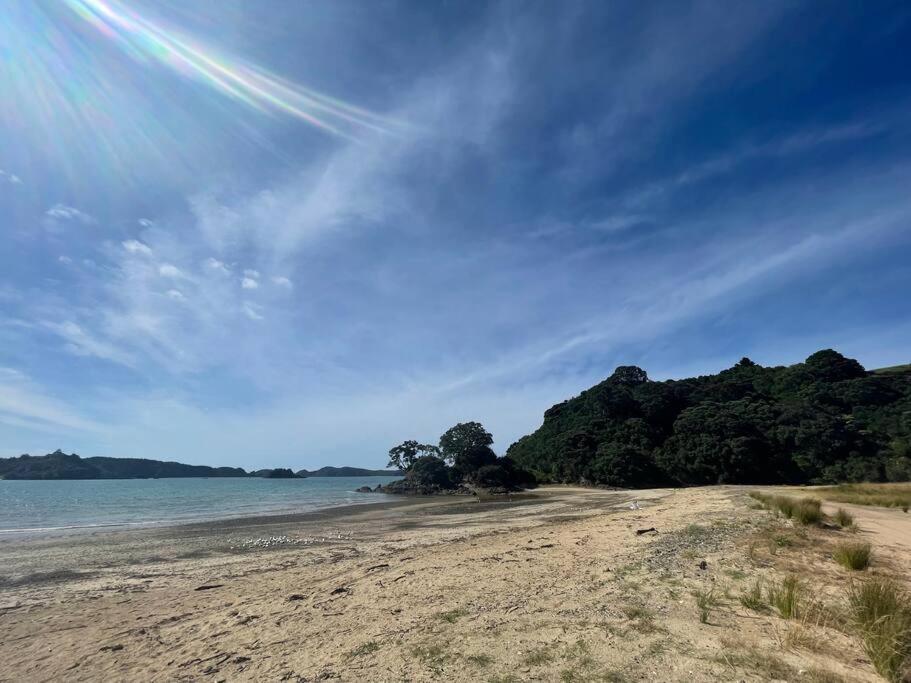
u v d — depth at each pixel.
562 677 4.82
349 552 16.56
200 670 6.07
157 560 16.06
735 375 92.88
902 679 4.52
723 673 4.75
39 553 17.61
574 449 74.38
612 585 8.27
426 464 73.19
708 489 45.12
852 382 72.75
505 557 11.90
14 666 6.94
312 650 6.32
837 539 11.52
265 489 90.12
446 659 5.49
